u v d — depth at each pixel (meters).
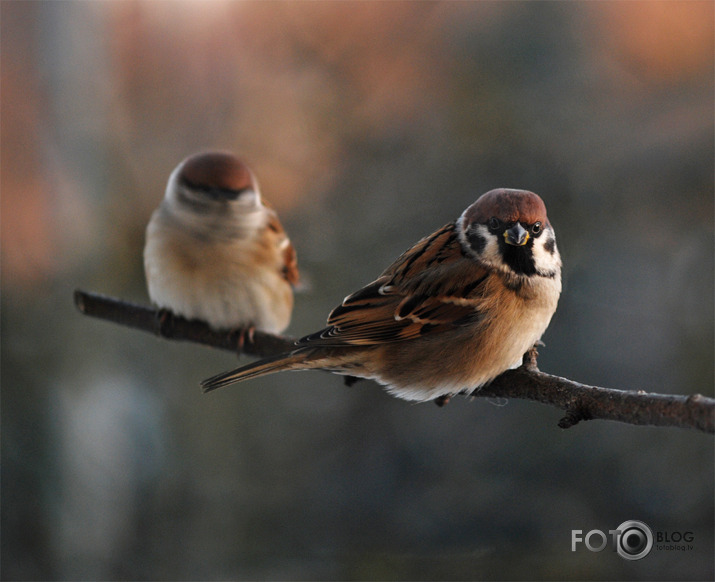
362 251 13.91
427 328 6.46
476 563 10.99
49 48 11.38
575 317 12.02
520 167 13.70
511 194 6.43
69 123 11.51
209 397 12.55
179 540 11.84
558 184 13.36
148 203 14.07
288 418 13.04
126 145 12.73
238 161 8.27
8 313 11.13
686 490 11.18
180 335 8.45
